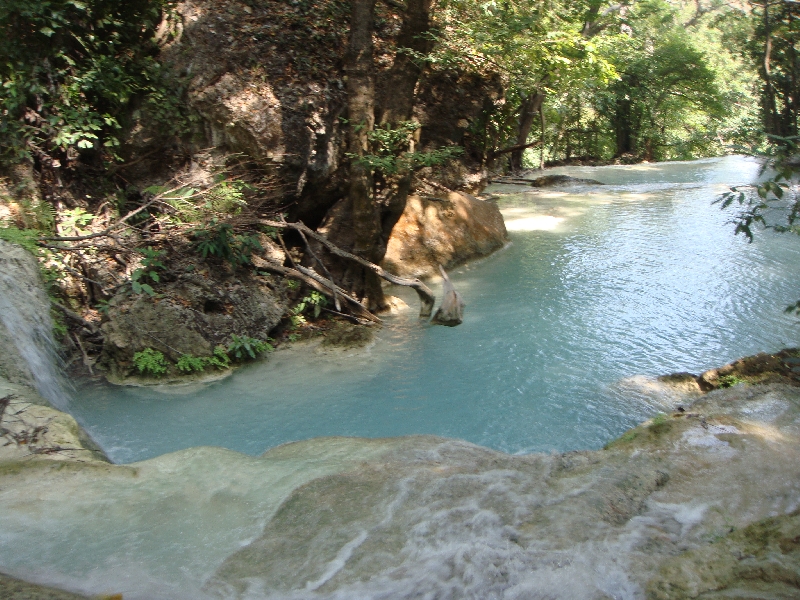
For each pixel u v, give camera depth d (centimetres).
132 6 883
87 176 886
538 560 324
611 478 396
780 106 2673
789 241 1203
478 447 488
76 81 842
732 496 374
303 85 883
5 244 707
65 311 761
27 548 344
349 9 939
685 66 3278
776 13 2295
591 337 810
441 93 1125
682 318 866
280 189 869
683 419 468
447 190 1183
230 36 879
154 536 356
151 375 727
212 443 597
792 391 530
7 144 812
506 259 1151
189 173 867
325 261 900
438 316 852
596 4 2141
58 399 650
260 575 326
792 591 277
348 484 406
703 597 284
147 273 757
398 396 676
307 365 759
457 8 1127
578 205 1638
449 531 352
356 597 309
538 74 1509
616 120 3456
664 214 1486
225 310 771
